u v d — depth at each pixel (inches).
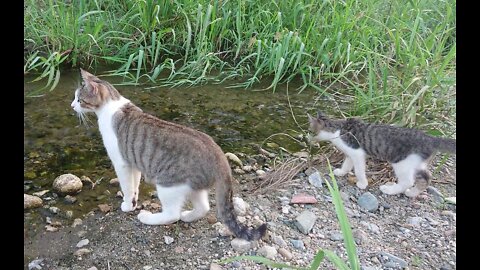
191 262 48.6
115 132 52.9
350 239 39.1
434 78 66.7
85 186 59.3
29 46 86.4
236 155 66.7
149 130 50.9
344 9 91.7
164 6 89.7
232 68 87.7
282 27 89.3
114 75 83.1
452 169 64.9
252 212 55.5
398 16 88.3
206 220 54.1
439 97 70.7
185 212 53.7
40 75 82.5
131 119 52.3
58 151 65.2
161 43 90.8
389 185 60.3
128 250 49.9
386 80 71.0
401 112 69.0
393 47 81.7
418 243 52.9
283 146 69.3
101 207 55.9
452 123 68.6
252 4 92.0
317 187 60.6
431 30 87.4
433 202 59.1
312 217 54.6
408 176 58.3
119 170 53.6
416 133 57.4
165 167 49.6
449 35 85.5
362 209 57.7
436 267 49.8
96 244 50.6
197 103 78.6
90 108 53.8
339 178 62.6
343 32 87.0
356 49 86.7
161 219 52.2
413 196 59.6
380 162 65.0
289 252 50.0
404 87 69.9
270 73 87.5
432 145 56.8
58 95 77.3
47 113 72.6
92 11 86.4
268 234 51.9
